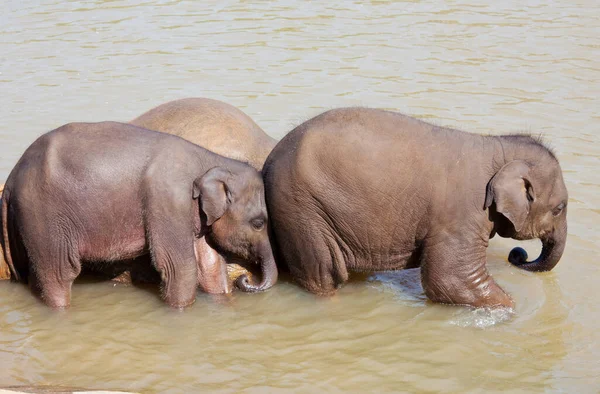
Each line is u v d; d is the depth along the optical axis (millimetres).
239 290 11430
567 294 11195
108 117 16359
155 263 10664
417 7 23812
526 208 10625
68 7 24312
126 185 10445
